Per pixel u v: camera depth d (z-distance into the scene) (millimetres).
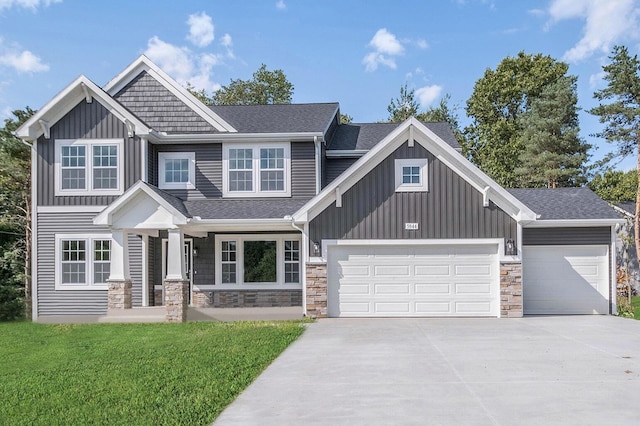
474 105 45469
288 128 20344
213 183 20109
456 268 17406
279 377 9109
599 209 19172
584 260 18656
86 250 19188
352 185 17453
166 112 20734
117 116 19250
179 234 16984
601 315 18172
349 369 9656
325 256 17391
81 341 13680
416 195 17344
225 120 20344
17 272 29688
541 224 18391
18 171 29750
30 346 13086
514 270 17109
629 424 6441
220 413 7109
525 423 6500
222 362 10352
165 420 6805
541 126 37781
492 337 13133
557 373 9141
